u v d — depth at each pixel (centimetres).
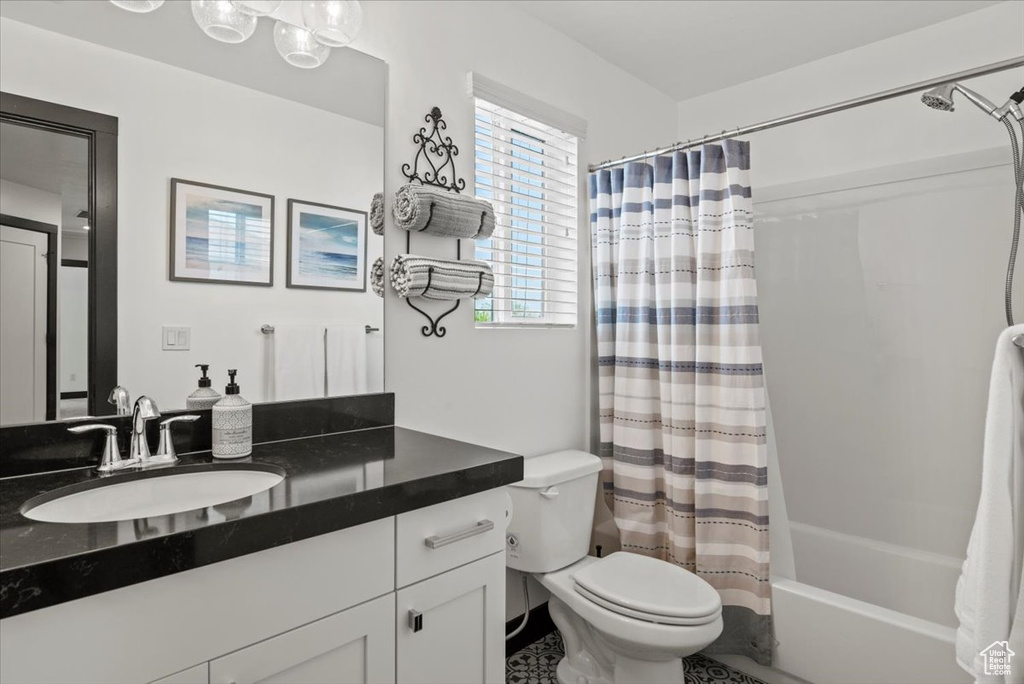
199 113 135
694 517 203
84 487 107
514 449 207
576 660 189
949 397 219
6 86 110
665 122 288
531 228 222
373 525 104
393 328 171
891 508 232
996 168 208
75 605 73
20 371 111
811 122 254
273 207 146
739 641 195
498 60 201
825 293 251
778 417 266
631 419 218
